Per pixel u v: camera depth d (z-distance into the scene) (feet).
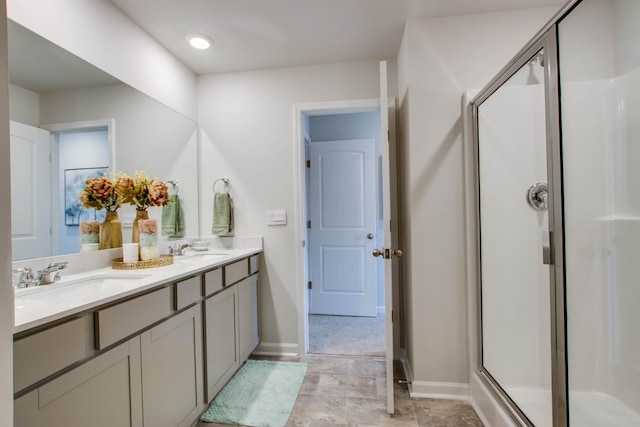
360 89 7.39
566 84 4.27
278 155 7.66
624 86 4.40
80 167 4.71
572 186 4.33
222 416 5.10
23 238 3.91
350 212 10.50
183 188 7.32
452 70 5.79
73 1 4.59
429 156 5.80
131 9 5.45
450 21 5.80
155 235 5.21
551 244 4.34
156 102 6.42
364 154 10.46
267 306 7.69
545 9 5.60
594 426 4.20
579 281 4.37
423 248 5.82
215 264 5.28
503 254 5.24
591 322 4.34
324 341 8.35
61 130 4.45
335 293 10.57
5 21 1.73
